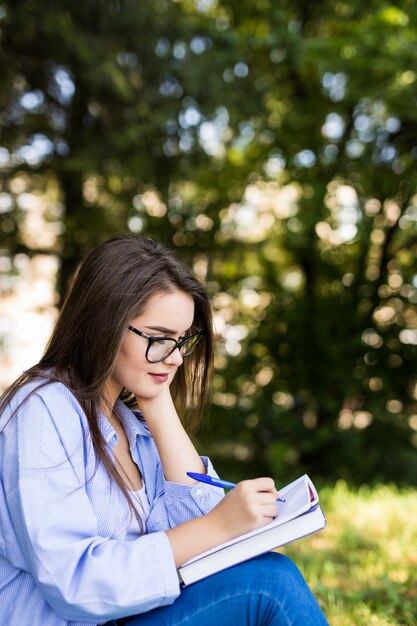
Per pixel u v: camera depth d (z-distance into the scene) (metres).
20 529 1.39
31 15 5.52
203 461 1.80
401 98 6.32
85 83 5.91
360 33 6.47
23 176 6.56
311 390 7.19
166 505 1.71
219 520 1.48
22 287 7.12
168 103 6.11
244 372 7.30
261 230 7.70
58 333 1.63
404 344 7.15
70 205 6.74
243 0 7.30
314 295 7.60
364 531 3.94
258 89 6.69
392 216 7.19
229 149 7.21
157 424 1.73
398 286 7.32
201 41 6.37
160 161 6.39
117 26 5.86
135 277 1.57
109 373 1.56
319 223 6.99
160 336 1.59
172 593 1.42
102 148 6.07
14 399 1.51
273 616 1.40
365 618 2.64
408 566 3.32
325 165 7.09
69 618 1.39
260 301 7.45
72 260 6.82
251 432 7.30
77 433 1.51
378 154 6.99
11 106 6.09
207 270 7.27
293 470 7.07
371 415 7.21
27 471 1.40
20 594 1.43
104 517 1.54
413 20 6.73
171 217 7.04
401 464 6.95
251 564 1.46
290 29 6.72
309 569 3.27
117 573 1.38
